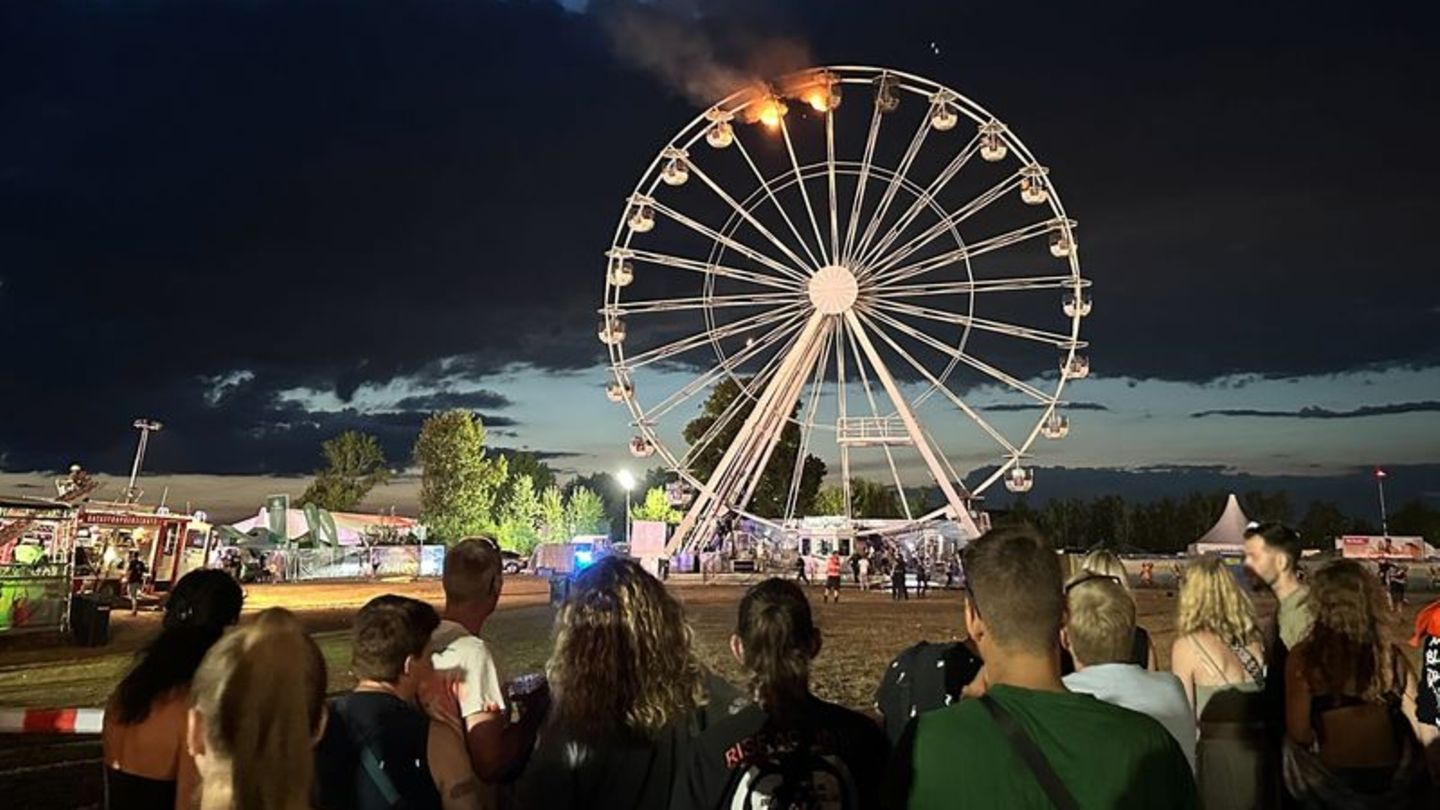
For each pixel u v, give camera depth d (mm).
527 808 3863
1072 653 4480
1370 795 4715
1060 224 38844
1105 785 2740
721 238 42469
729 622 23734
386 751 3891
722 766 3633
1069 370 38625
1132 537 133000
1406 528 121562
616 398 42406
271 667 2637
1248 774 5074
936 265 40344
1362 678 4785
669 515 96188
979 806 2785
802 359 42812
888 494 106938
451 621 4949
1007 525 3352
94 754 9758
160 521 36531
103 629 21312
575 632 3887
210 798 2596
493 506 103188
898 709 5035
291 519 62969
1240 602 5332
